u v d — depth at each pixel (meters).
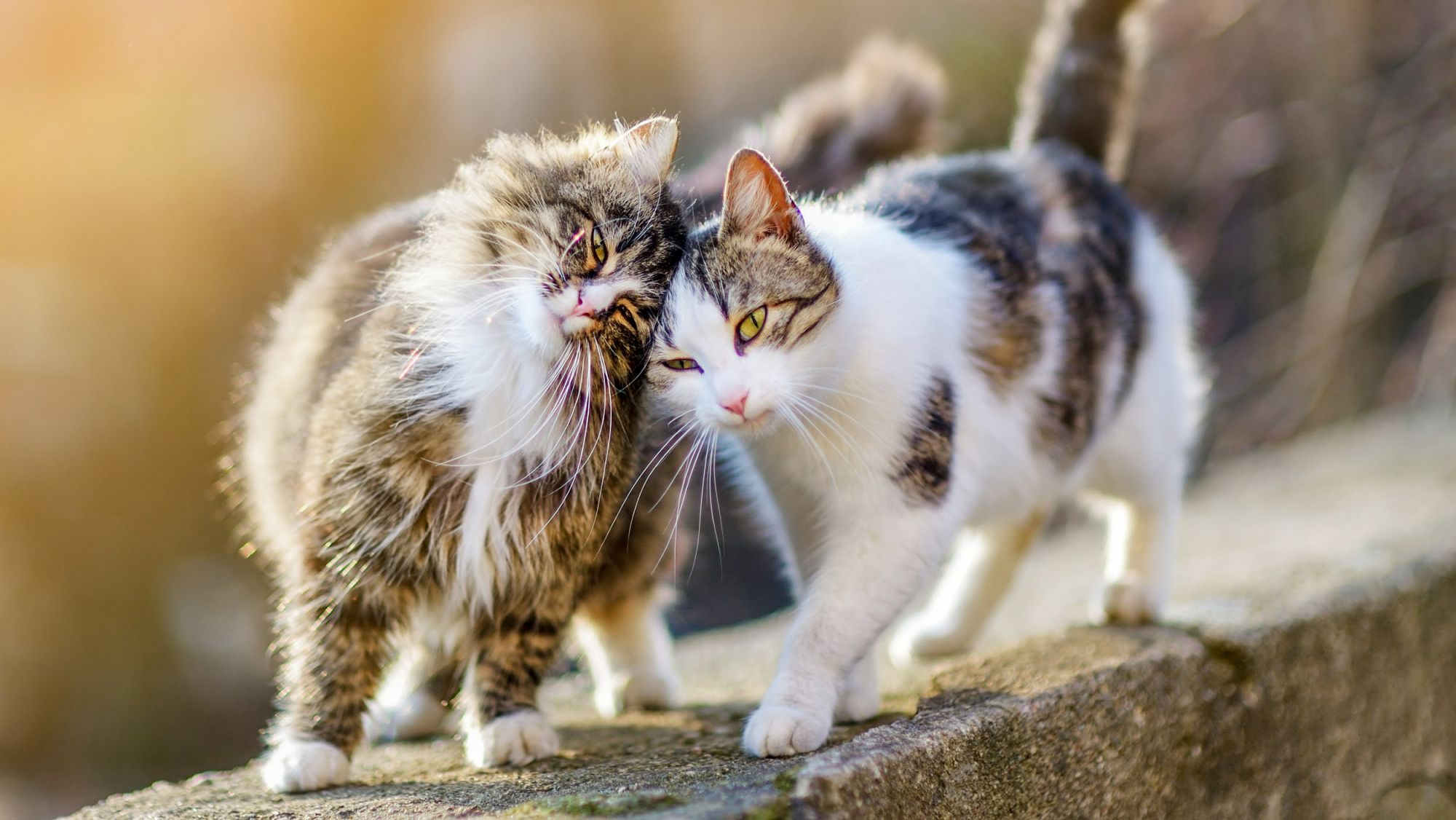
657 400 2.91
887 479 2.79
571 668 4.56
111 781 7.24
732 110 9.43
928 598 5.30
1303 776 3.39
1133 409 3.52
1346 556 4.32
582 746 2.90
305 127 8.11
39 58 7.67
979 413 3.01
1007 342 3.10
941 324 2.90
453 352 2.71
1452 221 8.51
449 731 3.30
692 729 3.06
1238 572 4.28
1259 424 9.00
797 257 2.73
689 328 2.69
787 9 9.86
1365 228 8.36
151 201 7.77
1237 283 9.47
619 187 2.81
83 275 7.75
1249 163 8.95
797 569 3.11
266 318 6.42
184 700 7.52
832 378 2.77
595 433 2.78
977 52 9.19
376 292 2.98
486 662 2.88
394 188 8.29
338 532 2.72
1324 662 3.47
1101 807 2.78
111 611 7.55
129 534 7.64
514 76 8.84
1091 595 4.64
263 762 2.97
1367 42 8.73
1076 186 3.57
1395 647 3.79
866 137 4.26
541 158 2.83
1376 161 8.57
